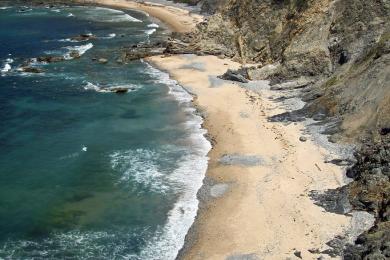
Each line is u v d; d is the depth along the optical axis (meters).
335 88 62.44
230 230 42.22
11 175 50.84
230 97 70.75
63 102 70.06
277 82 73.25
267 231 41.56
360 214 42.31
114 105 69.50
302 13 78.56
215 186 49.19
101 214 45.34
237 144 56.84
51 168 52.47
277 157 53.31
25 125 62.25
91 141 58.66
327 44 71.56
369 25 68.19
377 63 59.25
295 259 37.69
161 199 47.50
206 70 83.38
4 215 44.66
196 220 44.28
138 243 41.47
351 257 36.84
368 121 53.84
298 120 61.19
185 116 65.94
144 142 58.66
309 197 45.62
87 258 39.62
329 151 53.19
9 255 39.66
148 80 79.50
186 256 39.78
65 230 43.09
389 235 36.78
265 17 86.94
